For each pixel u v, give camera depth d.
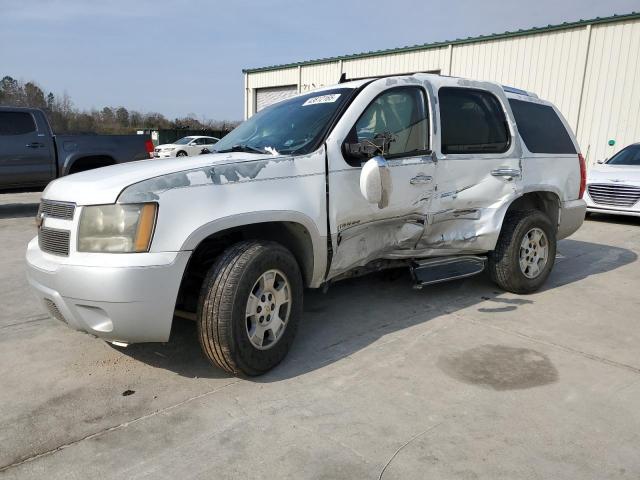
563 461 2.39
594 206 9.55
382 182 3.43
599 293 5.05
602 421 2.73
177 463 2.39
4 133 9.19
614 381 3.18
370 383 3.15
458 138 4.36
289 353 3.58
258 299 3.15
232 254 3.06
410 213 4.04
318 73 22.47
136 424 2.71
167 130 34.44
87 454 2.46
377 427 2.67
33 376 3.25
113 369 3.35
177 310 3.36
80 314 2.88
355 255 3.80
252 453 2.46
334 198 3.52
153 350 3.64
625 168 9.84
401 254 4.23
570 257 6.71
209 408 2.87
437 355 3.55
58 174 9.83
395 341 3.79
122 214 2.78
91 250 2.84
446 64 17.92
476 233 4.52
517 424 2.70
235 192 3.05
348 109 3.71
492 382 3.16
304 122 3.78
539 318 4.30
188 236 2.85
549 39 15.21
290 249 3.61
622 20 13.70
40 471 2.33
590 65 14.47
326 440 2.56
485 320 4.24
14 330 4.01
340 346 3.70
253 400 2.95
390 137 3.65
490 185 4.54
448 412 2.82
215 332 2.97
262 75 25.12
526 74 15.86
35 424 2.71
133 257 2.75
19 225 8.72
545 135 5.14
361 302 4.66
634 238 8.12
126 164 3.45
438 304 4.62
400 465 2.36
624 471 2.32
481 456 2.43
